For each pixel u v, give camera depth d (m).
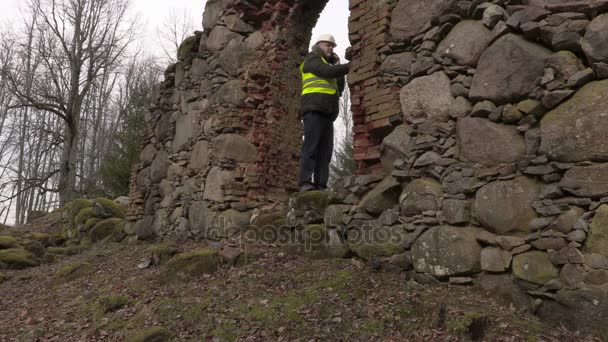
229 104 6.52
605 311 2.67
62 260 8.27
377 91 4.51
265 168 6.45
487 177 3.48
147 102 17.50
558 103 3.15
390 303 3.43
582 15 3.16
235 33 6.88
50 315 4.80
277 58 6.66
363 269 4.14
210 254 4.92
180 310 3.97
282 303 3.71
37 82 19.92
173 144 7.81
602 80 3.00
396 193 4.19
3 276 7.14
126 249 7.71
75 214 11.17
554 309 2.92
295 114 6.91
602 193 2.85
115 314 4.27
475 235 3.46
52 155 28.09
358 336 3.14
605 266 2.74
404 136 4.16
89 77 18.25
